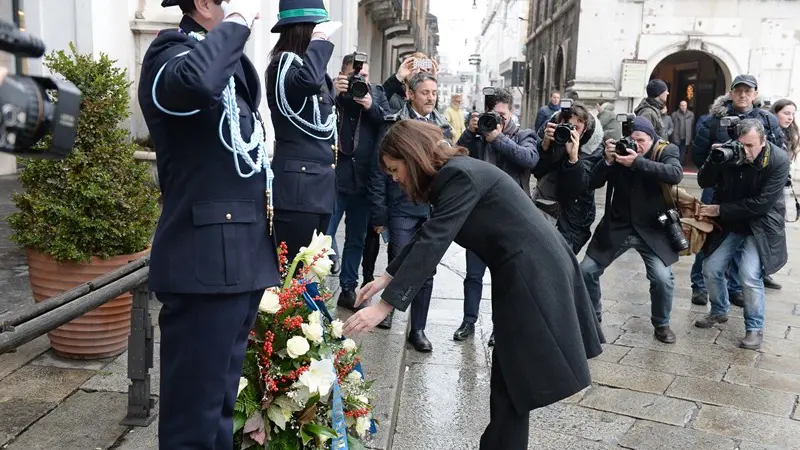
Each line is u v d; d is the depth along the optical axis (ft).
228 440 7.02
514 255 8.52
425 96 15.06
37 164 11.28
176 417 6.71
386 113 15.57
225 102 6.38
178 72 5.78
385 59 72.59
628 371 14.67
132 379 10.03
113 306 12.09
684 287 22.15
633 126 15.90
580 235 15.90
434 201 8.82
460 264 23.09
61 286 11.68
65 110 4.50
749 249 16.53
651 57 54.39
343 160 15.99
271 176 7.00
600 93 54.70
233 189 6.58
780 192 15.98
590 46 54.60
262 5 20.51
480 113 14.92
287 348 8.13
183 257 6.46
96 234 11.38
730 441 11.73
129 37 18.29
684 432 12.01
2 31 4.01
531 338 8.43
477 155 15.29
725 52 53.98
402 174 8.88
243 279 6.56
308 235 11.93
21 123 4.26
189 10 6.75
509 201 8.59
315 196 11.81
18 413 10.27
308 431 8.33
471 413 12.35
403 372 13.96
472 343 15.78
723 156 15.47
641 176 15.85
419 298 15.03
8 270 15.79
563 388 8.38
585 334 9.14
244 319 6.81
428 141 8.70
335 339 9.33
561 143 14.90
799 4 53.16
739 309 19.57
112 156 11.65
